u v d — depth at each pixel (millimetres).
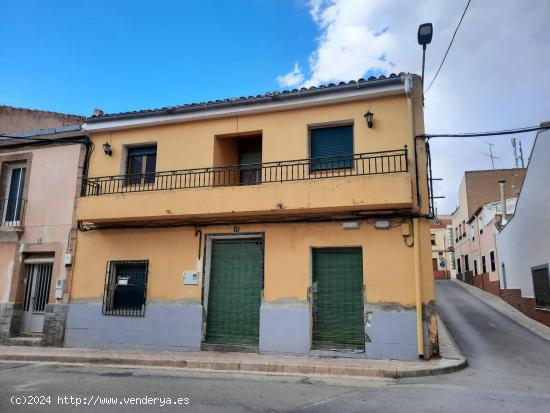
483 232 28641
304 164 10172
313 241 10055
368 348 9227
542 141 14359
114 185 12086
